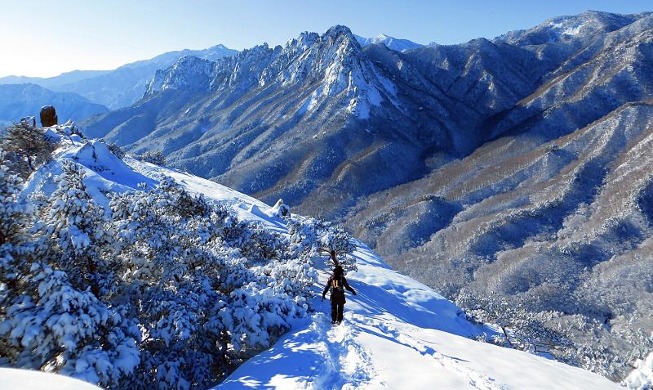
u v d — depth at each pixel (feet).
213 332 35.96
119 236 36.78
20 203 30.71
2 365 27.17
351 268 94.38
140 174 137.90
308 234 91.76
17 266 29.66
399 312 81.76
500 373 30.12
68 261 32.40
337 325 37.65
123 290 36.47
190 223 57.36
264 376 26.99
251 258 76.07
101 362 26.73
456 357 33.01
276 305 37.27
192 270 40.75
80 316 27.09
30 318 26.43
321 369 27.09
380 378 25.90
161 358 33.22
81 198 32.94
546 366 36.14
